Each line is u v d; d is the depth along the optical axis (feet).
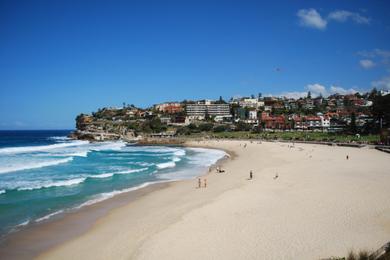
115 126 627.46
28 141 487.20
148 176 144.77
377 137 292.40
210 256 54.90
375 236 59.47
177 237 64.08
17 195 104.32
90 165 182.91
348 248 54.54
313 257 52.11
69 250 62.08
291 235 61.87
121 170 162.09
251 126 550.36
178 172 157.38
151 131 564.71
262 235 62.64
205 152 282.36
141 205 93.09
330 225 66.39
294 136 374.63
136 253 57.88
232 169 161.27
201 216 76.54
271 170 142.92
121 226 74.79
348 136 326.24
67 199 100.07
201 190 109.81
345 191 93.61
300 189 99.14
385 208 75.77
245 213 77.15
